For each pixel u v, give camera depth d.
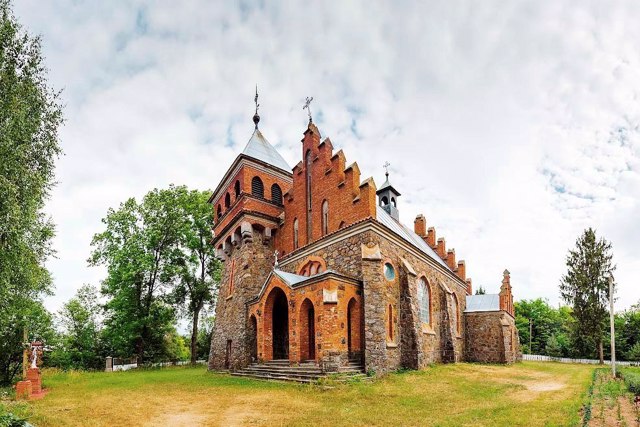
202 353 54.19
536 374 26.75
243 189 30.72
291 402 15.11
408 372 22.53
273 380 20.95
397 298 24.88
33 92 16.97
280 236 30.88
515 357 41.56
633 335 59.69
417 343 23.83
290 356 22.09
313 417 12.68
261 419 12.57
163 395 17.75
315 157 28.44
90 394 18.44
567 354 60.47
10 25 16.25
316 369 20.14
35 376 19.02
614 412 12.54
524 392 17.84
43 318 35.84
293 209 30.08
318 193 27.59
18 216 15.62
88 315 47.94
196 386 20.41
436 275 32.81
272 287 24.62
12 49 16.59
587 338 51.38
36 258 21.03
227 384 20.59
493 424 11.44
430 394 16.73
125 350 42.53
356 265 23.22
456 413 13.14
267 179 32.16
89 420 12.55
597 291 52.34
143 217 43.22
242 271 29.34
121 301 40.25
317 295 21.11
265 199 31.31
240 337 27.48
